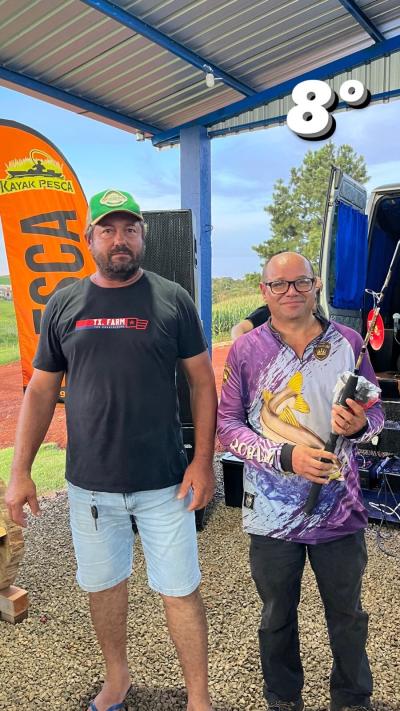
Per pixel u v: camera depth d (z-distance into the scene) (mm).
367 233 4605
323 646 2402
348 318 4465
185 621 1904
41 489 4832
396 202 4617
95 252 1768
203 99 5703
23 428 1948
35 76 4754
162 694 2158
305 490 1688
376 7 4461
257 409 1768
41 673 2314
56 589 3004
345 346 1719
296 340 1728
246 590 2916
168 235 3561
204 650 1922
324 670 2244
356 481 1731
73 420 1854
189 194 6309
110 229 1739
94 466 1828
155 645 2469
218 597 2846
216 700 2102
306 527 1688
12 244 4031
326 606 1775
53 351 1912
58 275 4148
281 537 1713
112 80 4977
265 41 4773
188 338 1897
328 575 1714
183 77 5133
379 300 1706
